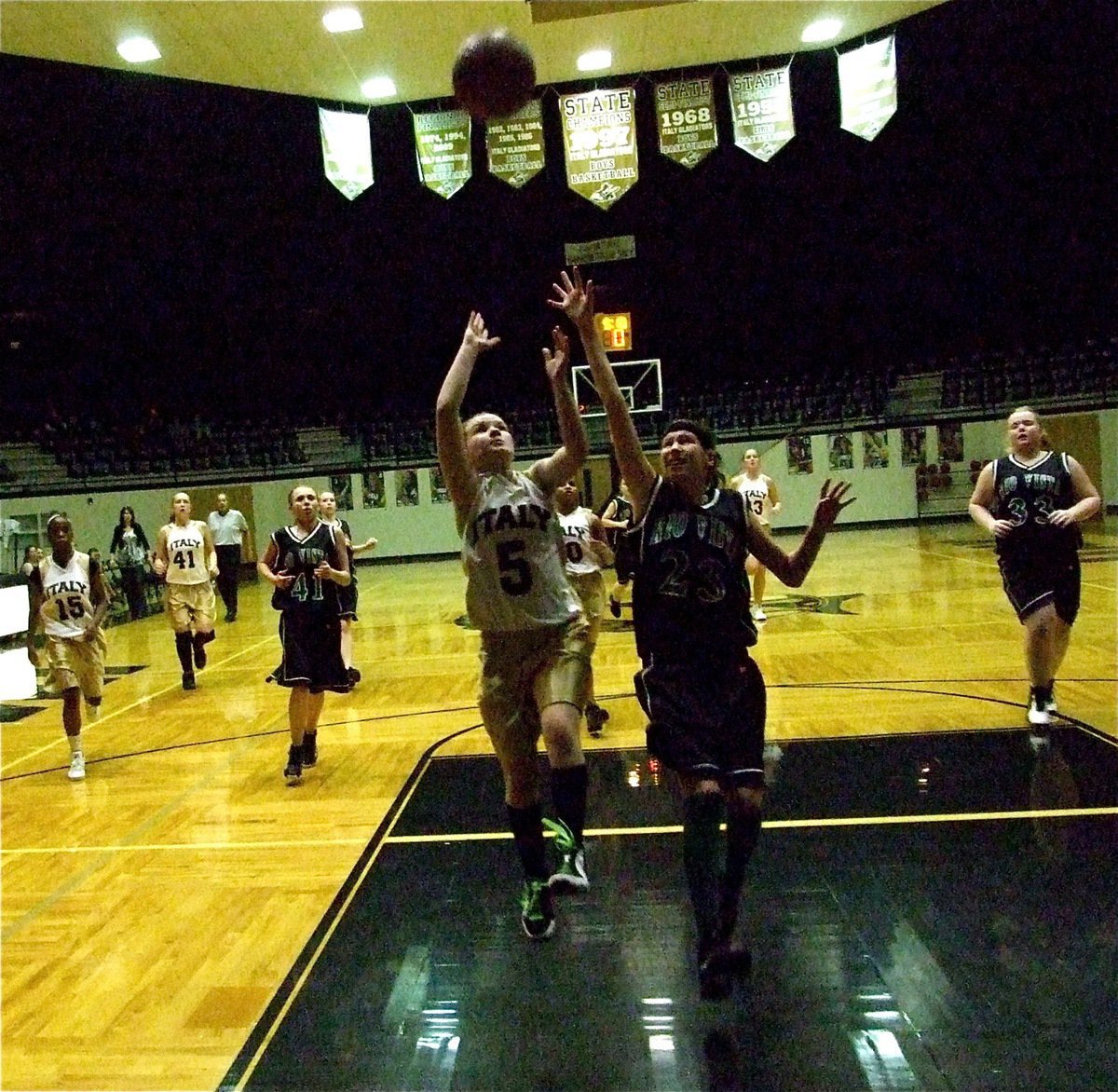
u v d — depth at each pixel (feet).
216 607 56.29
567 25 43.42
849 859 13.32
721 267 71.67
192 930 12.51
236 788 18.98
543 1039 9.38
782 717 21.47
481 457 11.03
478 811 16.56
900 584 43.39
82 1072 9.29
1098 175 63.10
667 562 10.09
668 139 42.14
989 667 25.38
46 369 69.05
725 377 78.07
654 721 9.89
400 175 64.39
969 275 70.59
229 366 73.67
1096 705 20.76
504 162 42.19
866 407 78.23
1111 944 10.51
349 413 79.61
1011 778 16.37
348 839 15.60
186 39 42.42
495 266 70.23
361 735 22.67
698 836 9.46
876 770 17.31
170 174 59.72
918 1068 8.54
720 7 43.52
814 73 55.42
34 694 31.50
